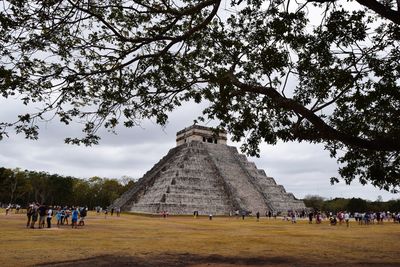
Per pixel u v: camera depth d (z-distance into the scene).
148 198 61.50
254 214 59.81
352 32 9.14
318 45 9.93
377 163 10.26
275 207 64.12
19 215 41.41
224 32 11.75
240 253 13.49
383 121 11.12
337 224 40.38
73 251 13.18
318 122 9.05
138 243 16.39
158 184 63.19
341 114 11.62
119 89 11.62
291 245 16.55
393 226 36.72
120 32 10.69
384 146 8.71
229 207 59.25
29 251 12.94
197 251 13.91
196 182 60.88
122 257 11.99
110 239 17.89
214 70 12.33
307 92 11.75
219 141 75.69
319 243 17.69
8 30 8.95
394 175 9.65
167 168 68.75
